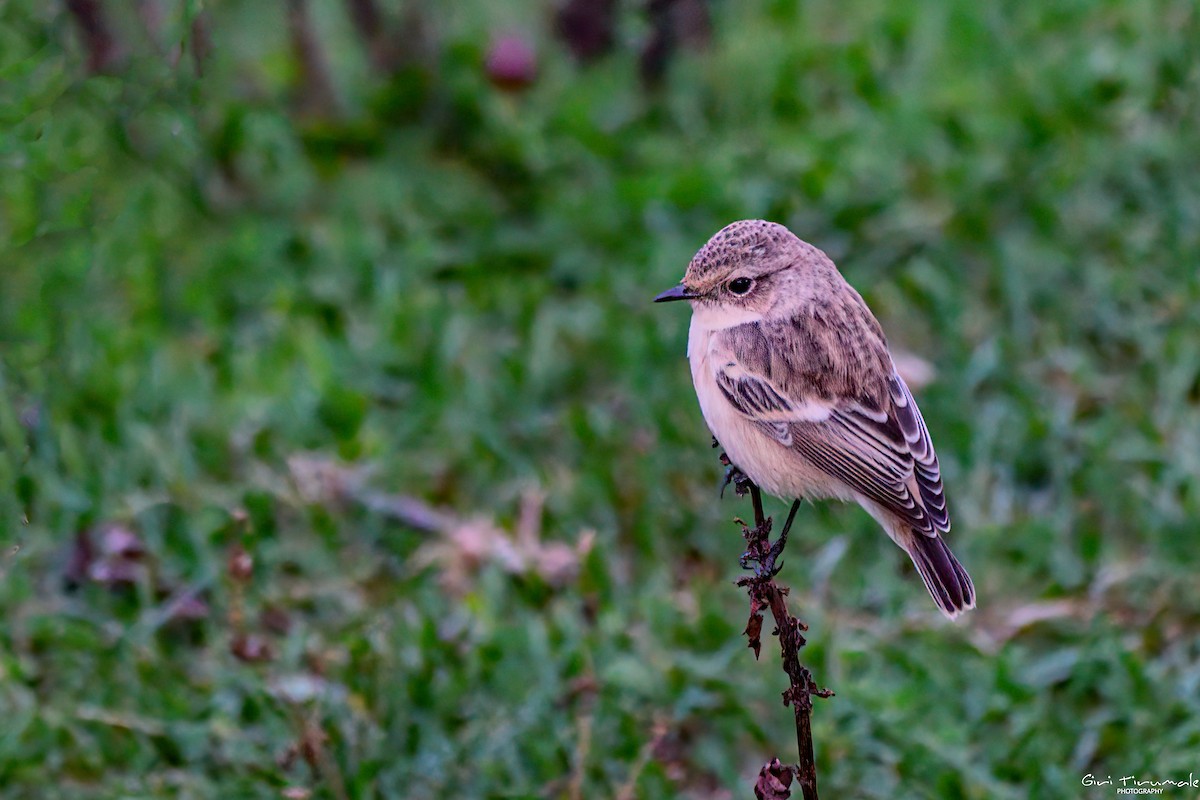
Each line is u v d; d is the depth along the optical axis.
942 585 9.25
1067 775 10.01
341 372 13.22
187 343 13.58
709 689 10.55
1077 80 15.67
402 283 14.17
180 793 9.91
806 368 9.48
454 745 10.15
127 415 12.41
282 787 9.88
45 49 9.84
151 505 11.73
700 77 16.39
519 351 13.58
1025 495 12.34
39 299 10.35
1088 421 12.84
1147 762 10.04
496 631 10.81
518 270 14.44
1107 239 14.16
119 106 10.59
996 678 10.51
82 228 10.27
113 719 10.20
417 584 11.48
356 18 16.08
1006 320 13.64
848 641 10.98
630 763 10.12
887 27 16.80
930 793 9.94
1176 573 11.44
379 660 10.48
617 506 12.12
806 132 15.59
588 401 13.24
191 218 14.53
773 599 8.28
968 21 16.67
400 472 12.35
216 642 10.92
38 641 10.90
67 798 9.95
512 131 15.59
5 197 9.91
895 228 14.36
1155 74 15.69
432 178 15.31
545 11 16.86
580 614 11.31
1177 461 12.18
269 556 11.56
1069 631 11.16
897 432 9.48
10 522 10.74
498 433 12.73
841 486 9.59
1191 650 11.02
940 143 15.17
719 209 14.60
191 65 10.94
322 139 15.63
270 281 14.18
